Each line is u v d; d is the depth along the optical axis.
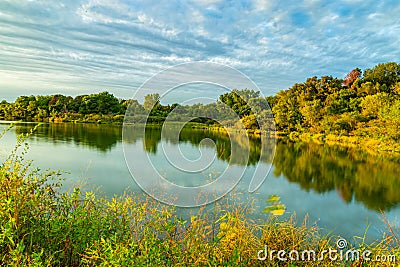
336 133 22.16
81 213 1.93
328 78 33.00
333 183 9.13
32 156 10.16
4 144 8.30
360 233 5.14
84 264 1.71
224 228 2.16
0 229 1.66
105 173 7.12
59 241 1.82
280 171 10.24
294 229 2.42
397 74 32.41
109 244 1.59
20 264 1.44
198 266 1.78
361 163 12.75
